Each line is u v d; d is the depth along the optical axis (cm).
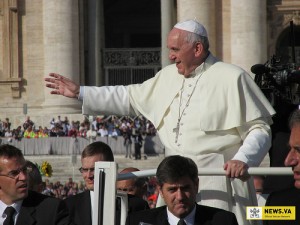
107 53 19100
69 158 14575
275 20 18775
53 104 17838
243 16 18038
